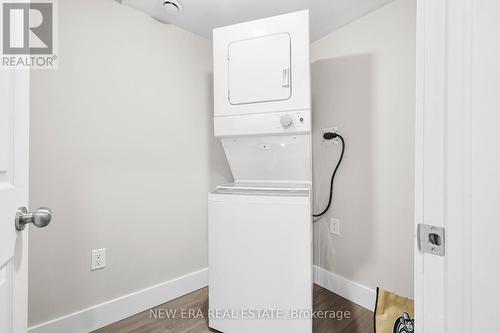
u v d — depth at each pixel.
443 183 0.55
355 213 1.95
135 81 1.82
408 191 1.64
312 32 2.11
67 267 1.54
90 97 1.62
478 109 0.50
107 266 1.70
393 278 1.73
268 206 1.43
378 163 1.80
